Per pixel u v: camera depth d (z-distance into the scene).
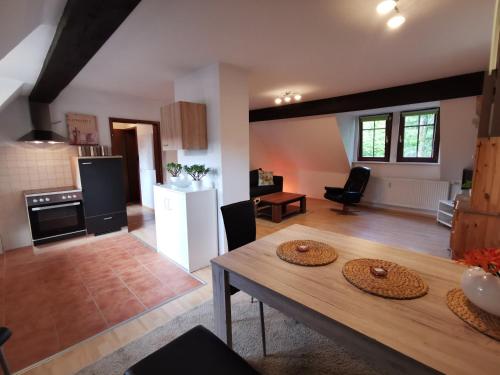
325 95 4.46
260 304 1.64
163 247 3.27
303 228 2.04
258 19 1.89
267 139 6.80
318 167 6.71
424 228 4.34
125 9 1.43
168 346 1.16
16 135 3.60
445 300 1.06
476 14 1.84
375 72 3.17
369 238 3.93
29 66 2.70
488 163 1.95
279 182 6.52
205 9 1.75
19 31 1.55
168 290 2.48
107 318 2.08
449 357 0.78
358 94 4.23
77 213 3.73
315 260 1.43
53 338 1.86
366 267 1.33
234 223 1.98
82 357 1.69
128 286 2.55
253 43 2.32
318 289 1.16
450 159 4.45
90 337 1.87
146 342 1.82
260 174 6.47
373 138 5.71
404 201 5.31
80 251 3.45
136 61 2.78
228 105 2.92
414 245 3.62
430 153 5.01
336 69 3.06
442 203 4.55
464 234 2.35
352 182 5.70
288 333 1.89
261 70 3.08
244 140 3.12
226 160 2.96
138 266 2.99
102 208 3.93
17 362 1.66
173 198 2.92
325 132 5.54
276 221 4.85
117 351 1.74
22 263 3.09
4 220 3.55
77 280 2.68
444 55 2.61
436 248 3.50
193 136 2.92
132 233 4.18
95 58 2.67
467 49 2.46
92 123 4.18
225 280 1.45
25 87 3.31
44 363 1.65
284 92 4.21
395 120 5.32
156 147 5.24
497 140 1.86
